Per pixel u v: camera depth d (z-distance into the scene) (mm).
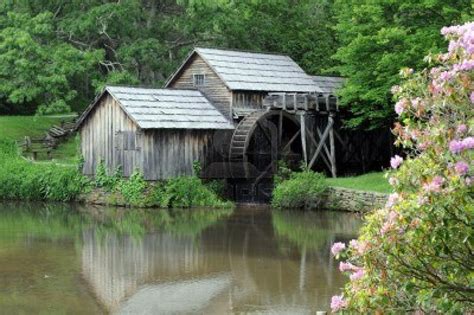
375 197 27219
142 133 31219
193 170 32406
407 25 28797
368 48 29750
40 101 48156
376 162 37969
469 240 6945
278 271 17656
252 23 45000
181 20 43562
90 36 45188
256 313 14055
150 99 32562
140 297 15391
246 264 18500
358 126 34531
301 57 45469
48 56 41000
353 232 23422
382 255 7422
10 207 31734
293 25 45938
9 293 15711
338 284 16188
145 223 26156
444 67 7734
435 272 7633
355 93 30984
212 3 42375
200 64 35375
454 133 6996
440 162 7043
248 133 31781
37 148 41344
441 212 6887
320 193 29562
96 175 32875
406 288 7441
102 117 32812
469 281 7543
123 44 43938
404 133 7633
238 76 34750
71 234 23625
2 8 44469
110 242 22016
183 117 32156
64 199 33688
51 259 19391
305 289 15797
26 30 41031
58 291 15906
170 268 18156
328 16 46094
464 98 7066
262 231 23844
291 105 32875
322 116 34625
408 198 7270
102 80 43000
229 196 32875
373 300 7523
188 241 22016
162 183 31484
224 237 22688
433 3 26469
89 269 18109
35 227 25281
